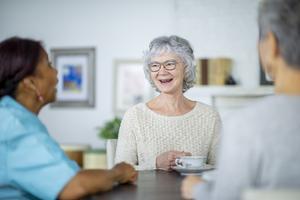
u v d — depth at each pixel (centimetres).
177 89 207
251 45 427
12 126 121
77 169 122
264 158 84
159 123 204
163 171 170
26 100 131
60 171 118
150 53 205
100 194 121
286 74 91
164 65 203
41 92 131
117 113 459
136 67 456
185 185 112
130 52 457
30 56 128
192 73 210
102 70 463
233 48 430
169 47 202
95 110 465
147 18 453
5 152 120
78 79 468
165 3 448
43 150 119
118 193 122
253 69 427
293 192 70
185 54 204
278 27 88
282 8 88
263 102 89
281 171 84
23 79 128
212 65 425
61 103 472
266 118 86
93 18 465
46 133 126
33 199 129
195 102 217
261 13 93
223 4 430
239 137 85
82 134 468
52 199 118
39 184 118
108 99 462
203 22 434
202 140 206
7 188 124
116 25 460
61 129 473
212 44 433
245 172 84
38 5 477
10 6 482
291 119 85
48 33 475
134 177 141
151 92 452
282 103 87
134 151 201
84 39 467
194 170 153
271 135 84
